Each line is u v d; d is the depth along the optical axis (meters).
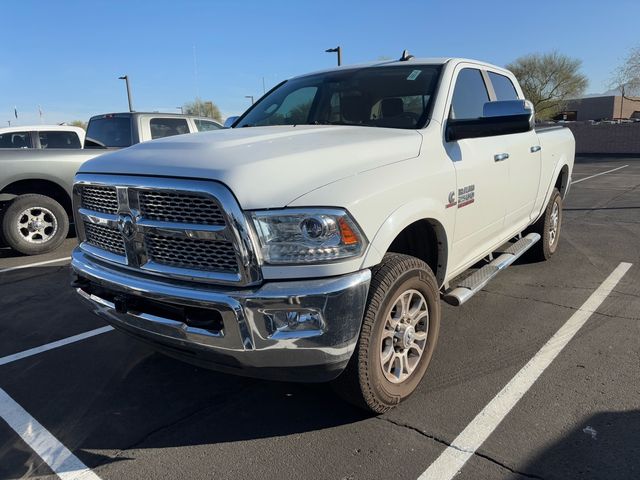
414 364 3.17
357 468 2.62
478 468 2.59
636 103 59.97
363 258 2.55
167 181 2.57
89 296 3.14
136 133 8.45
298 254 2.43
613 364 3.59
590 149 33.44
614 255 6.48
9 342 4.27
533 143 4.90
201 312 2.57
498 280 5.50
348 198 2.52
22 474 2.66
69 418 3.15
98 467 2.70
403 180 2.88
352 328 2.53
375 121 3.71
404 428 2.93
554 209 6.04
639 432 2.82
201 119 9.59
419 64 4.00
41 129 9.86
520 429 2.88
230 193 2.40
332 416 3.08
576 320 4.38
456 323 4.36
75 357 3.97
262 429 2.98
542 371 3.52
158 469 2.66
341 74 4.29
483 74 4.45
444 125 3.48
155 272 2.73
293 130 3.39
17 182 7.32
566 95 49.81
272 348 2.45
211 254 2.54
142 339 2.95
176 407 3.25
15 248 7.19
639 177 17.39
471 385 3.37
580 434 2.82
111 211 2.96
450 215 3.36
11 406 3.29
